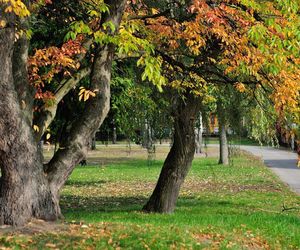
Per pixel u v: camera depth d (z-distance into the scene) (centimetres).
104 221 1198
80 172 3516
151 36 1327
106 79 1064
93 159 4844
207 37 1291
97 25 1165
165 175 1599
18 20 1000
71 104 1964
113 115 2350
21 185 967
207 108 1797
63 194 2373
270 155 5131
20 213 965
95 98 1057
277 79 1237
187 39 1294
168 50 1384
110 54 1068
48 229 958
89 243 894
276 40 1078
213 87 1550
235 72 1341
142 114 1838
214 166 3872
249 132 2009
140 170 3650
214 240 1065
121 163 4350
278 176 3191
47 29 1808
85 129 1052
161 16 1329
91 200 2147
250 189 2533
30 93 1035
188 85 1403
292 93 1205
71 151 1042
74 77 1142
